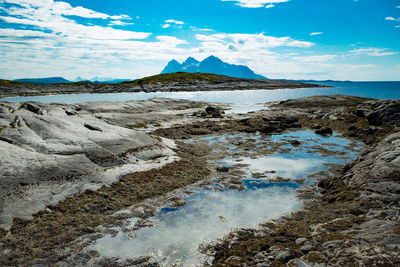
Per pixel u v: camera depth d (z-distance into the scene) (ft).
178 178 78.89
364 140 125.18
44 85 499.10
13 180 60.59
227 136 142.20
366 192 59.26
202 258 43.50
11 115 96.17
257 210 60.18
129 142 96.22
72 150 80.59
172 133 142.00
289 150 111.75
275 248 42.50
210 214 58.54
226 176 82.38
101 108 188.55
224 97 410.52
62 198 60.54
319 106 242.17
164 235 50.39
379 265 31.53
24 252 44.55
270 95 446.60
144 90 526.16
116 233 51.37
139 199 66.18
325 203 62.13
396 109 148.25
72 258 43.65
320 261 35.27
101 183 68.69
